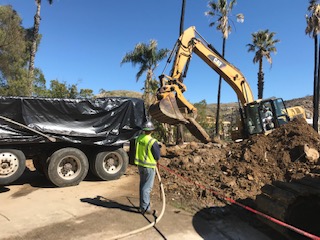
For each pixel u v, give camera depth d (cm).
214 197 741
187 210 662
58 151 835
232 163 976
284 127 1070
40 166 975
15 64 1981
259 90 3394
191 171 964
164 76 1249
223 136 3033
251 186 805
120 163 942
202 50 1422
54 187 838
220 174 923
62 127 836
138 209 657
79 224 570
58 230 541
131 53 2628
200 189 786
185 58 1354
